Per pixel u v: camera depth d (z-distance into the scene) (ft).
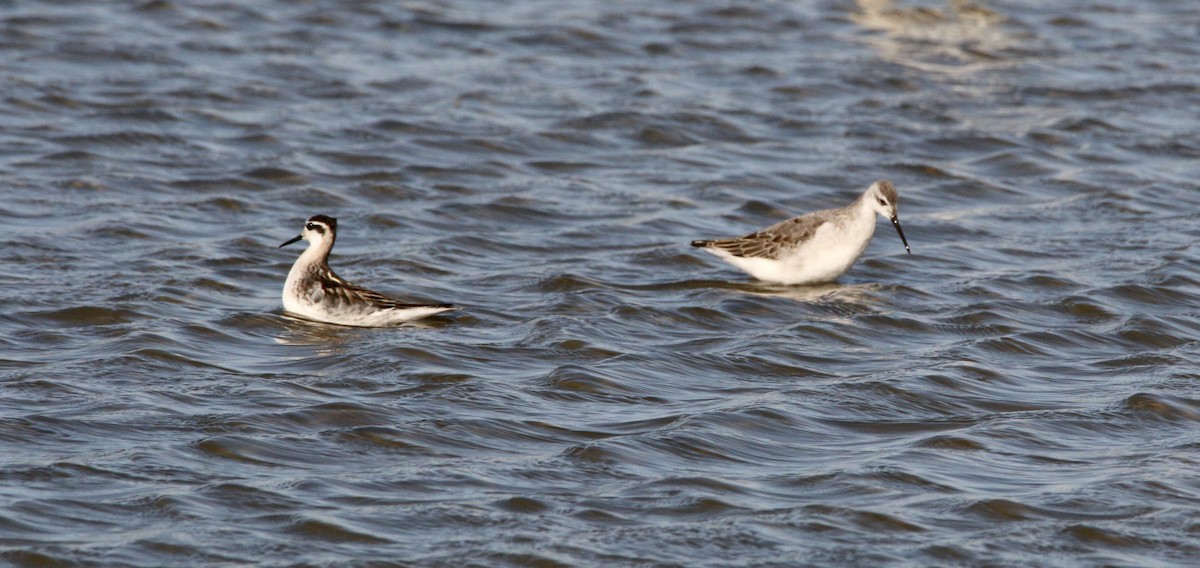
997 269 68.08
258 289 62.75
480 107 94.12
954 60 109.70
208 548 39.17
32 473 42.86
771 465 45.85
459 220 74.38
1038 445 47.78
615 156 86.79
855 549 40.40
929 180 83.92
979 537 41.29
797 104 97.96
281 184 78.79
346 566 38.52
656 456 45.96
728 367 54.39
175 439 45.78
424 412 48.52
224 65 100.73
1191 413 50.57
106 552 38.75
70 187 76.23
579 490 43.45
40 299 59.06
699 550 40.09
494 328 58.03
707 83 101.86
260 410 48.08
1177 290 64.39
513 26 113.19
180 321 57.26
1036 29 119.24
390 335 56.80
